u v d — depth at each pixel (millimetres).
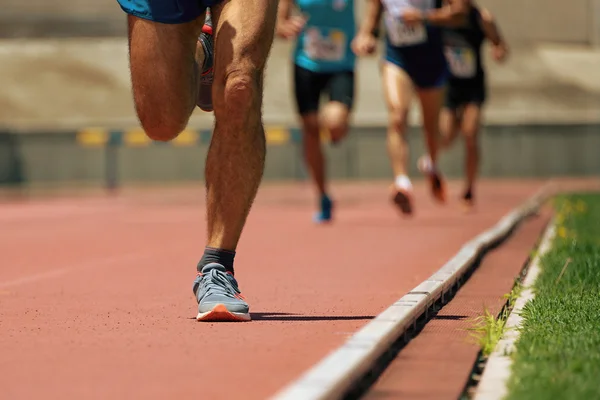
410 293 8086
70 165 47031
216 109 8195
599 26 63625
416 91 19156
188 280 11641
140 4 8008
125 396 5457
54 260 14336
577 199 24234
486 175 48875
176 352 6734
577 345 6273
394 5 18516
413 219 22156
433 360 6258
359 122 51094
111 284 11258
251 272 12234
